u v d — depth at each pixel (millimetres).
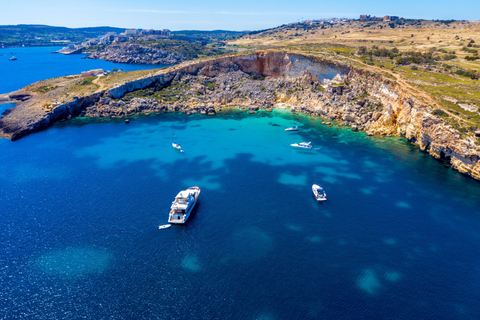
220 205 84500
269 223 76875
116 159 112438
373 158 113750
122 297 55719
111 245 68938
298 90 176000
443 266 63219
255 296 55594
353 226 75812
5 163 108812
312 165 109000
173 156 115500
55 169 104500
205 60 195250
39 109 153500
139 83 181625
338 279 59562
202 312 52531
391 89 136750
